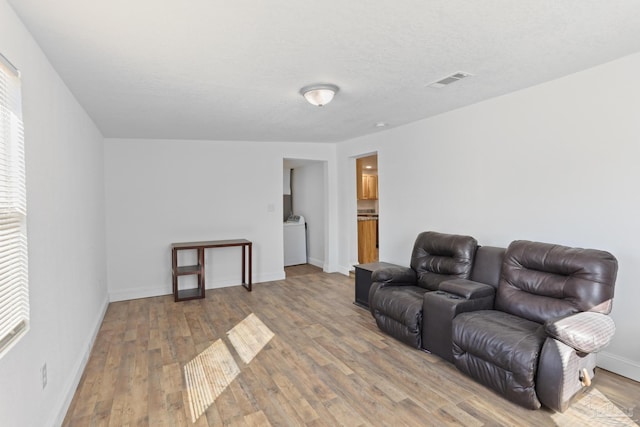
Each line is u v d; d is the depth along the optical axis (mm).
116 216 4633
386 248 4816
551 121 2873
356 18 1772
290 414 2131
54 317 2082
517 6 1699
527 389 2104
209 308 4211
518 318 2562
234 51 2129
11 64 1509
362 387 2424
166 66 2330
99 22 1743
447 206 3865
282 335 3355
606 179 2561
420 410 2156
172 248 4559
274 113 3619
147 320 3803
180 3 1588
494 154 3344
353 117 3916
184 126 4129
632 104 2402
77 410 2180
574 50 2262
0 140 1458
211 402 2260
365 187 9164
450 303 2707
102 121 3748
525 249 2756
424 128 4121
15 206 1604
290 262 6832
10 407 1469
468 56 2299
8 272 1490
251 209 5449
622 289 2500
